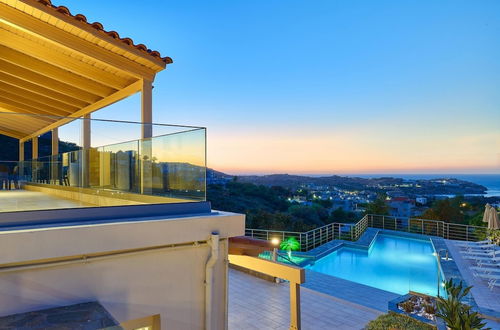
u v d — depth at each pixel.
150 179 4.43
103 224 3.26
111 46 5.48
